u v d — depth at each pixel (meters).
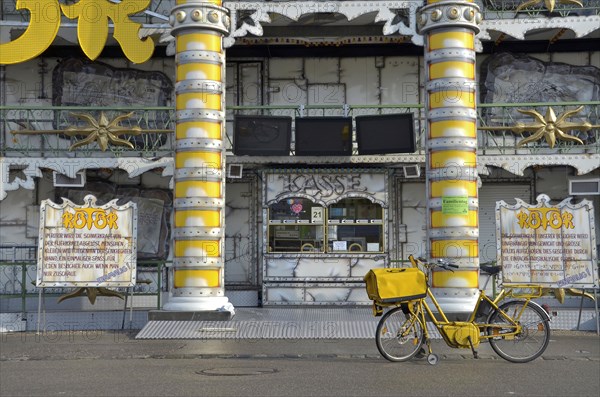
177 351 9.94
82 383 7.44
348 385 7.34
